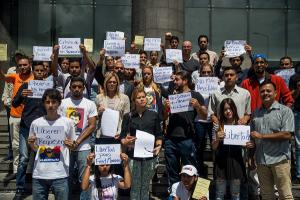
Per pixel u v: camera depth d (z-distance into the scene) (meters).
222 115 6.86
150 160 6.88
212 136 7.28
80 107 6.85
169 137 7.45
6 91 9.19
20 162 7.68
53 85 8.06
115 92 7.46
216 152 6.89
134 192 6.86
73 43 8.63
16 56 9.16
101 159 6.01
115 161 6.04
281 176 6.41
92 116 6.86
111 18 15.55
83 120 6.82
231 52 8.88
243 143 6.53
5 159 9.29
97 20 15.54
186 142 7.35
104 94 7.50
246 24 15.67
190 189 6.45
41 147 5.99
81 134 6.71
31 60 9.59
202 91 8.02
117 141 7.04
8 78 8.72
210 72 8.23
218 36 15.61
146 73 8.06
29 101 7.71
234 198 6.82
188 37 15.57
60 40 8.62
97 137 7.21
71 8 15.55
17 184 7.68
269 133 6.44
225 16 15.65
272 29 15.62
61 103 6.86
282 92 7.73
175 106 7.30
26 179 8.31
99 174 6.09
